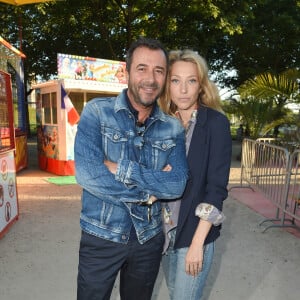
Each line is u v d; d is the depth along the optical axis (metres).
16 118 9.12
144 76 1.75
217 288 3.21
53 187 7.20
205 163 1.89
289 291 3.20
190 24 15.88
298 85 8.58
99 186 1.72
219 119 1.91
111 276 1.85
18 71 9.11
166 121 1.93
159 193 1.76
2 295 3.01
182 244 1.92
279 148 5.24
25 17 17.11
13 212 4.81
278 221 5.24
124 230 1.81
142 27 16.56
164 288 3.16
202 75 2.01
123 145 1.81
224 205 6.16
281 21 18.92
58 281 3.27
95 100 1.87
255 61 22.00
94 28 17.03
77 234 4.46
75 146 1.80
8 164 4.63
